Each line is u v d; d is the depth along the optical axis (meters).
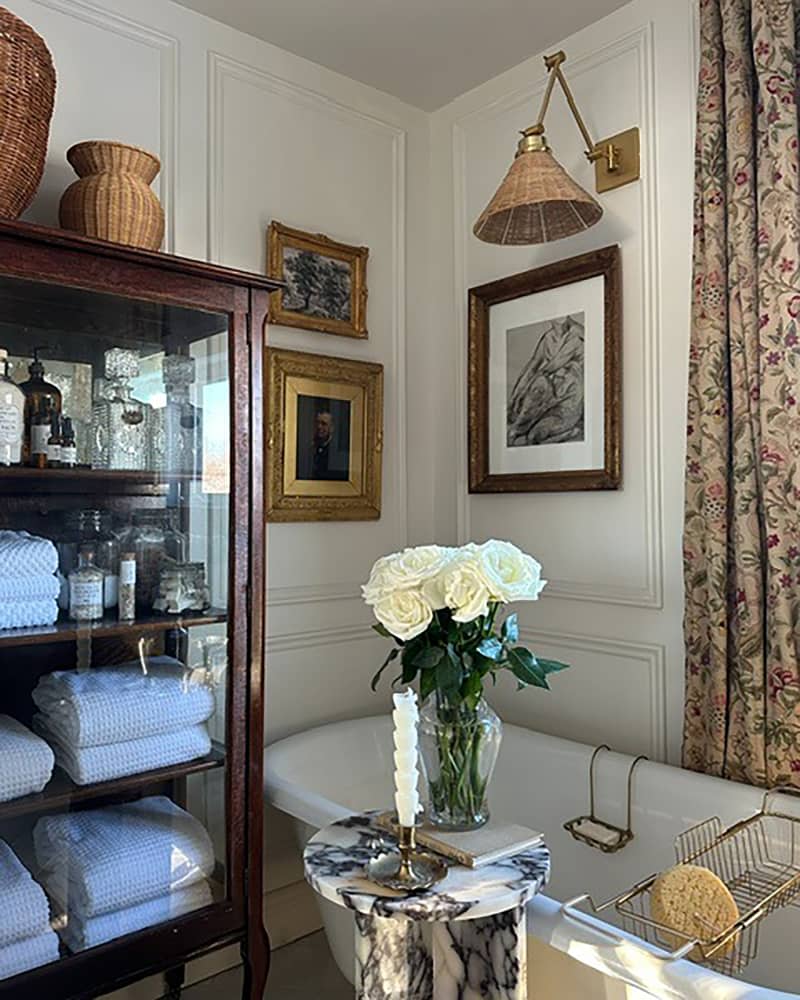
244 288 1.67
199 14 2.14
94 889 1.48
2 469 1.49
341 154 2.46
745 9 1.79
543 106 2.06
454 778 1.32
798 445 1.68
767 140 1.74
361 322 2.45
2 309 1.45
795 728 1.66
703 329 1.85
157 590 1.64
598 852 1.90
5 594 1.46
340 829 1.38
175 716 1.61
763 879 1.58
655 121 2.07
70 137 1.90
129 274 1.51
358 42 2.29
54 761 1.48
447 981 1.27
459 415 2.61
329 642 2.37
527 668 1.29
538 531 2.35
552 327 2.30
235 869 1.64
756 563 1.74
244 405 1.66
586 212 2.01
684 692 1.96
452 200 2.64
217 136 2.16
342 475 2.38
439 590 1.25
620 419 2.12
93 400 1.58
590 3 2.12
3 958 1.36
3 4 1.82
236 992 1.95
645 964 1.08
